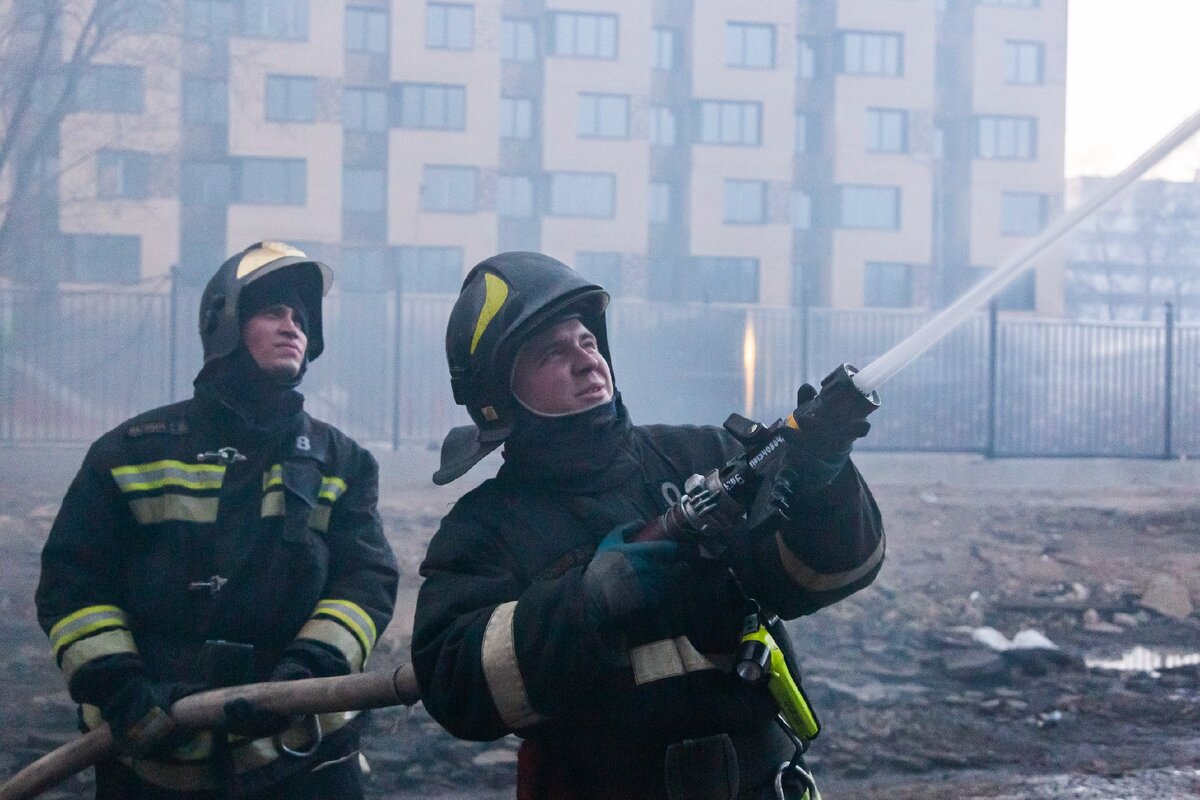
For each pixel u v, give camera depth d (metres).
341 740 3.20
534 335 2.25
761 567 2.16
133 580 3.15
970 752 5.96
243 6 40.59
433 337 22.19
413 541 11.70
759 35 45.22
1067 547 12.12
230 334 3.22
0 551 11.20
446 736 5.96
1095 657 8.42
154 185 38.09
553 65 43.66
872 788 5.45
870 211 45.78
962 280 46.47
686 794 2.09
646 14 43.94
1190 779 5.52
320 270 3.51
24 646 7.94
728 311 23.86
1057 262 42.56
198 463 3.21
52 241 35.16
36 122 27.50
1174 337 21.56
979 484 18.73
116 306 21.75
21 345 21.41
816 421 1.88
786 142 45.16
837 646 8.23
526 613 1.98
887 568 10.98
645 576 1.89
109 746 2.99
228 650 2.89
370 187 42.78
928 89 45.72
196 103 40.44
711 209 44.84
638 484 2.26
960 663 7.53
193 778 3.00
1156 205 39.69
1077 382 21.73
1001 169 46.31
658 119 45.50
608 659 1.94
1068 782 5.48
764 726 2.19
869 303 45.84
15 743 5.80
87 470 3.19
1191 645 8.83
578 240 43.94
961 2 46.69
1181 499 16.08
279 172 41.09
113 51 34.72
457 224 42.78
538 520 2.21
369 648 3.17
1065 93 46.44
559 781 2.21
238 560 3.14
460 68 42.75
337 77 41.22
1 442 20.64
